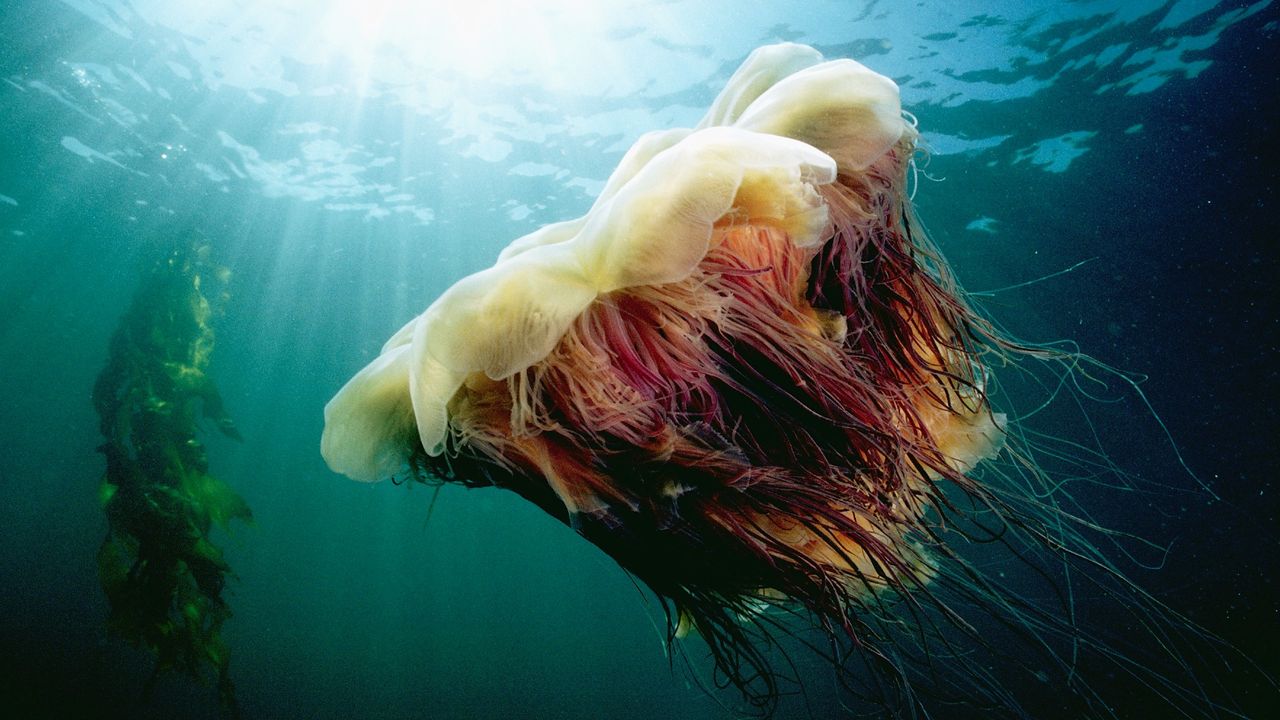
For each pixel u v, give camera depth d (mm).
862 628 1848
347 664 28250
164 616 8383
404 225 16984
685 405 1721
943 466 1912
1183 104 10531
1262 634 13281
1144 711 6664
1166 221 13180
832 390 1815
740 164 1443
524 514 43531
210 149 13883
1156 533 16281
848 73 1765
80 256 20141
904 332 1993
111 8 10141
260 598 39531
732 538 1822
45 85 11977
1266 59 9531
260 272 20281
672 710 24375
